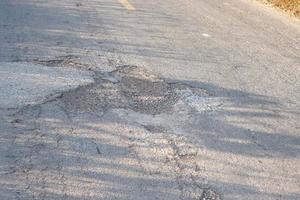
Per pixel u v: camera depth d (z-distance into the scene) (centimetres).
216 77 695
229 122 563
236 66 757
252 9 1270
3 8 963
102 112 549
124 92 605
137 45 805
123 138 502
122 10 1055
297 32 1056
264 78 718
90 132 507
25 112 531
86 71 658
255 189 439
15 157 448
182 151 489
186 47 828
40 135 491
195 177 447
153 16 1034
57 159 453
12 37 777
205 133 531
